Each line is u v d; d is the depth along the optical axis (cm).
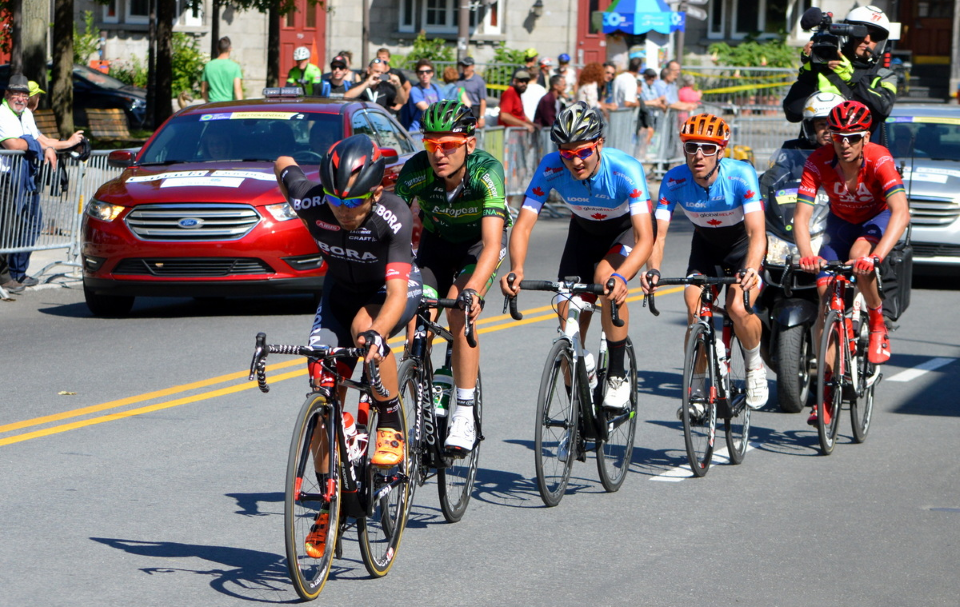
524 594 748
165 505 916
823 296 1134
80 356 1477
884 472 1055
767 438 1184
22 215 1956
